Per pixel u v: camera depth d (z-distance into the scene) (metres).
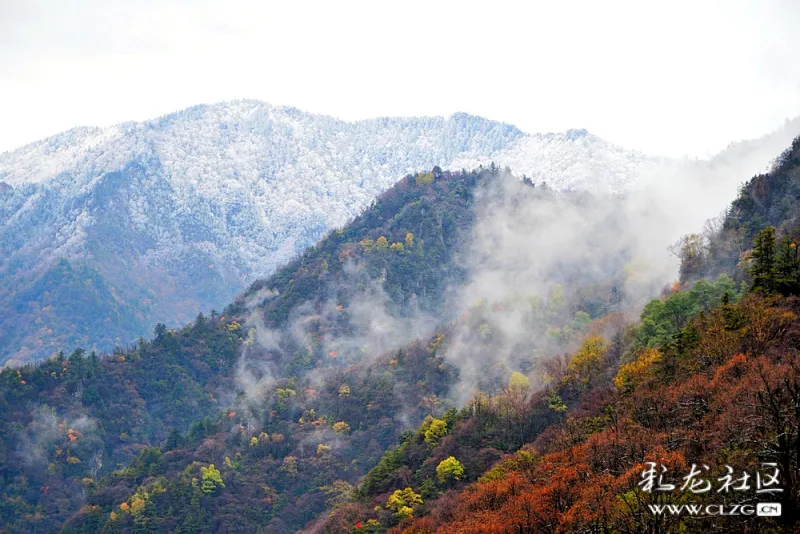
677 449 89.19
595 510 83.44
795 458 74.19
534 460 127.62
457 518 117.06
